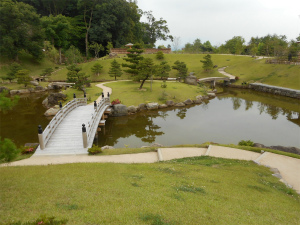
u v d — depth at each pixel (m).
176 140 25.23
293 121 32.41
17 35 64.56
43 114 33.34
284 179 13.45
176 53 92.12
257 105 42.06
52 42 83.19
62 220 6.13
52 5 96.19
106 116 31.19
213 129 28.94
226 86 62.78
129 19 99.81
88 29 91.81
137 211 7.14
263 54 100.50
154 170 12.55
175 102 41.00
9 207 7.25
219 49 120.19
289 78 55.28
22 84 53.91
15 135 24.59
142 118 33.34
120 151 17.34
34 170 11.61
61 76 65.69
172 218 6.91
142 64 42.28
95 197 8.15
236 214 7.81
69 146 17.59
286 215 8.48
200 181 11.11
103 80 62.09
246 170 13.88
